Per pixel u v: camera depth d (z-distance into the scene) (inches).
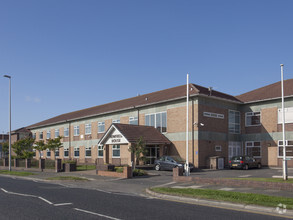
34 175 1045.8
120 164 1255.5
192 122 1190.3
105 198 512.7
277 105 1235.2
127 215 370.3
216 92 1375.5
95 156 1676.9
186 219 350.3
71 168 1195.3
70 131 1915.6
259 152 1285.7
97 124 1692.9
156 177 909.8
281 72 762.2
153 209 410.3
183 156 1213.1
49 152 2108.8
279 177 755.4
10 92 1288.1
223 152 1267.2
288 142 1185.4
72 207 422.0
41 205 438.0
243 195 481.7
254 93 1455.5
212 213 384.8
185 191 539.5
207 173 993.5
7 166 1589.6
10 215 369.1
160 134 1280.8
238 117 1369.3
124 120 1514.5
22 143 1769.2
